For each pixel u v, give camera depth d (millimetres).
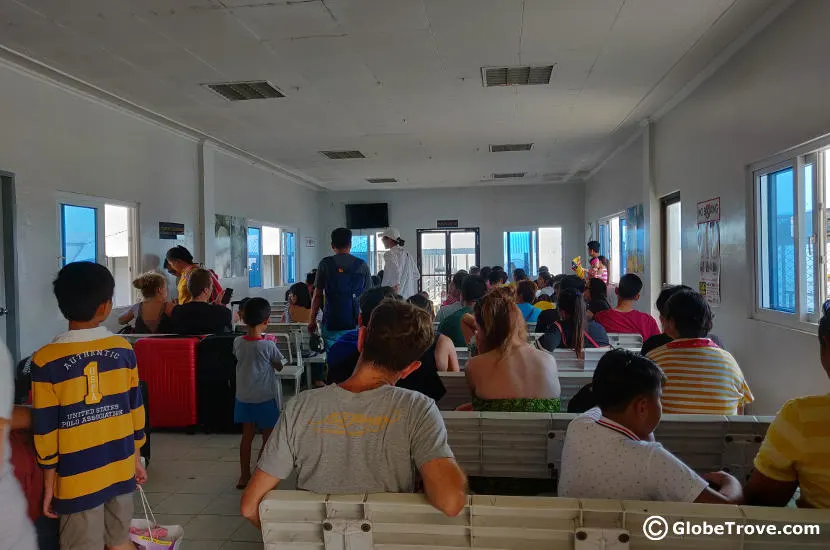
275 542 1303
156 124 7426
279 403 4367
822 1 3609
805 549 1165
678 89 6312
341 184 13938
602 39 4797
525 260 14594
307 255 14109
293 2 4023
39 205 5414
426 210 14883
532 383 2264
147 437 3799
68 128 5840
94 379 2002
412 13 4227
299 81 5820
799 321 4090
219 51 4953
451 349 3100
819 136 3691
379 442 1333
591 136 8773
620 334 4023
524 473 1922
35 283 5332
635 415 1547
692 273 6301
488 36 4688
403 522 1258
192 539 2822
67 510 1935
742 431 1872
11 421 1893
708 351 2229
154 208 7398
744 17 4402
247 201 10484
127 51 4914
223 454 4105
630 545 1199
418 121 7641
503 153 10156
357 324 4820
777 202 4488
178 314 4883
